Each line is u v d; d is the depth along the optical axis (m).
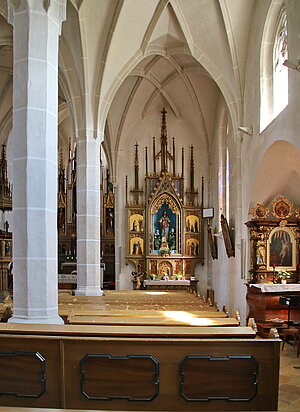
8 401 4.50
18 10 7.07
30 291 6.77
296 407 6.01
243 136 13.29
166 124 20.06
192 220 19.42
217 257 17.73
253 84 12.20
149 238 18.98
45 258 6.89
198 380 4.42
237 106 13.33
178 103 19.55
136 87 18.42
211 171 19.58
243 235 13.18
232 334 4.74
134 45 13.69
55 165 7.27
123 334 4.78
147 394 4.43
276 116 10.33
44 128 6.99
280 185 12.09
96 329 4.96
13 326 5.11
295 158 10.81
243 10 12.17
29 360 4.48
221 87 13.66
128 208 19.30
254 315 11.37
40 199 6.91
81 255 13.19
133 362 4.43
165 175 19.25
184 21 13.27
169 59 16.08
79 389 4.45
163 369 4.43
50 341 4.46
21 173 6.90
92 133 13.41
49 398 4.46
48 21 7.11
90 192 13.27
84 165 13.30
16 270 6.86
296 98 8.69
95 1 11.76
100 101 13.38
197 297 10.57
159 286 18.33
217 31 12.90
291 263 12.02
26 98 6.93
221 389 4.43
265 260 11.95
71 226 23.28
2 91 18.30
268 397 4.46
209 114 19.00
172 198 19.23
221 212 17.53
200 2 12.45
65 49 12.91
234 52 12.84
